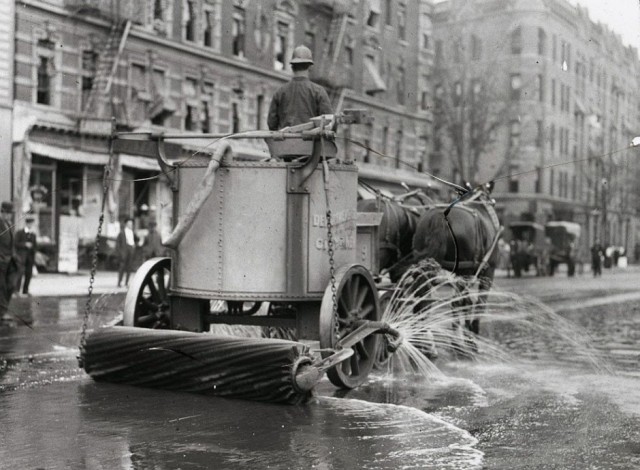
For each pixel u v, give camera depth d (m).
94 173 26.91
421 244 9.43
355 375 7.11
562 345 10.67
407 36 30.91
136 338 6.52
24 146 24.73
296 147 6.99
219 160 6.81
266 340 6.14
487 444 5.13
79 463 4.51
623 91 36.56
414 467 4.54
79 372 7.59
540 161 25.95
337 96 33.91
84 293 18.14
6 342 10.03
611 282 32.53
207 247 6.96
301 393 6.07
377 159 34.12
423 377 7.91
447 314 9.72
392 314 9.06
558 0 23.70
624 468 4.60
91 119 26.30
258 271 6.84
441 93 27.20
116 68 27.33
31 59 25.31
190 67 30.41
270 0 32.75
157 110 28.48
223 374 6.18
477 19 25.02
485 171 25.83
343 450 4.88
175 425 5.45
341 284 6.80
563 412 6.19
